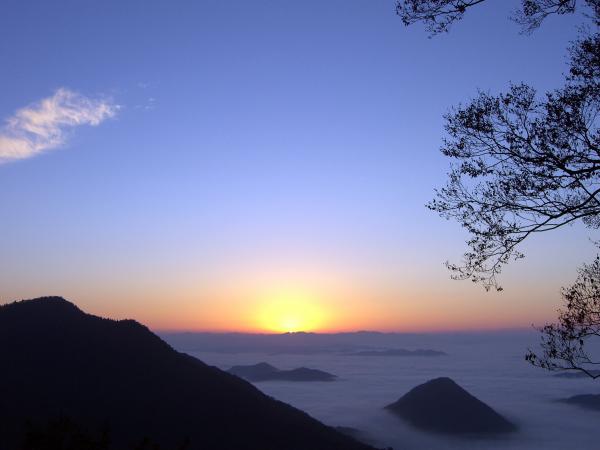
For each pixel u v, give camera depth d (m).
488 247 10.85
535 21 10.43
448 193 11.20
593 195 9.67
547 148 10.02
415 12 10.90
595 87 9.73
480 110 10.64
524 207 10.42
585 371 9.04
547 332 9.64
